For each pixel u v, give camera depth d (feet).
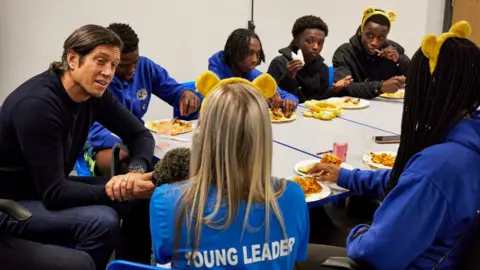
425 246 3.88
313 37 10.44
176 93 9.02
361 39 11.55
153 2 12.86
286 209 3.73
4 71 11.62
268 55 15.08
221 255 3.56
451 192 3.74
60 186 5.60
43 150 5.45
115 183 5.60
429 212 3.78
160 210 3.59
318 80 11.06
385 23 11.17
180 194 3.59
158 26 13.14
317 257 5.15
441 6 17.21
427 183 3.77
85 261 5.29
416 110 4.09
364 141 7.63
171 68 13.71
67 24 11.96
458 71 3.83
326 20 15.71
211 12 13.76
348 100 10.16
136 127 7.00
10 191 5.83
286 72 10.35
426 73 4.00
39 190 5.62
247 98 3.51
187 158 4.75
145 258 7.01
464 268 3.90
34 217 5.64
